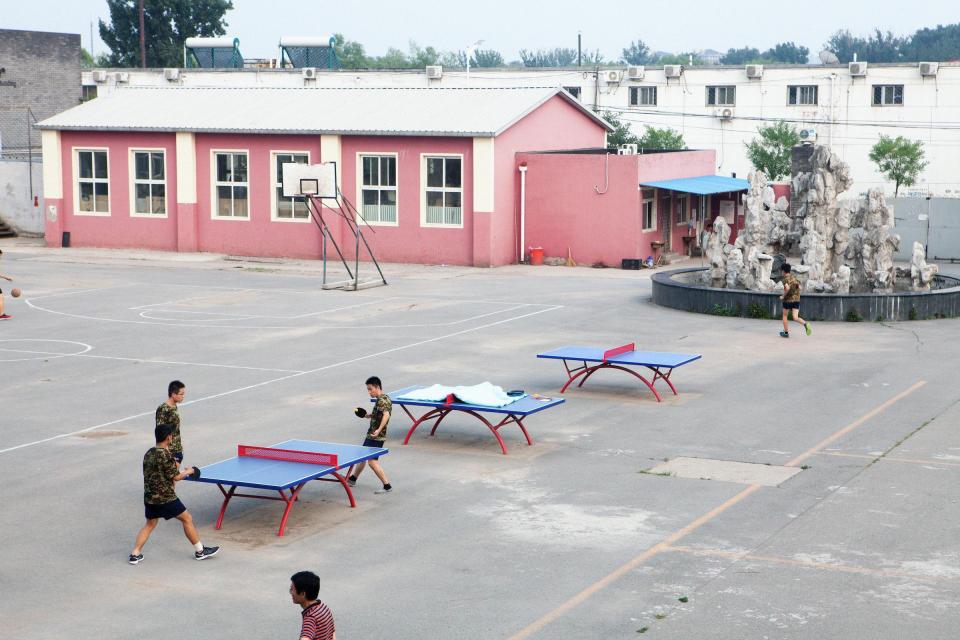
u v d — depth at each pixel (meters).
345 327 29.42
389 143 44.03
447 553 13.26
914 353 25.27
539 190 44.31
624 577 12.39
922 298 29.88
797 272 31.84
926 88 70.31
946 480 15.91
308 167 40.12
